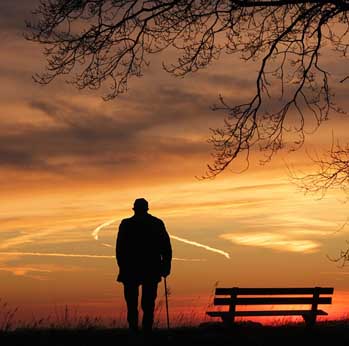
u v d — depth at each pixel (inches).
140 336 489.1
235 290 546.6
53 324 526.9
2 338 482.6
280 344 482.6
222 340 486.6
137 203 493.0
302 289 561.9
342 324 563.2
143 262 485.4
